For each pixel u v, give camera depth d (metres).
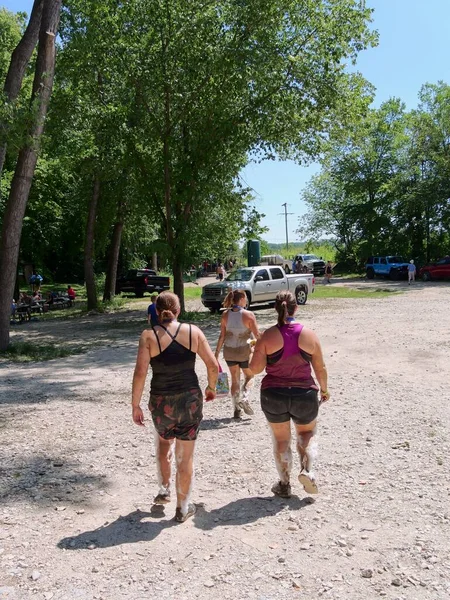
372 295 28.30
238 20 18.12
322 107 19.11
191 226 20.42
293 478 5.14
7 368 11.90
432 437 6.16
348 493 4.74
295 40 18.77
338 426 6.73
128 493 4.91
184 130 20.08
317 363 4.58
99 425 7.17
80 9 18.52
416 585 3.34
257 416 7.42
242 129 19.53
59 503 4.71
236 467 5.47
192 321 19.58
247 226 21.55
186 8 17.94
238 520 4.28
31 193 31.64
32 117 13.00
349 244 56.03
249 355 7.15
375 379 9.30
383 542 3.88
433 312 19.05
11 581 3.49
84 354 13.62
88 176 25.95
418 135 43.53
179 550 3.84
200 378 10.02
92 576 3.53
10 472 5.50
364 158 49.06
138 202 21.48
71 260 49.22
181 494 4.27
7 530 4.21
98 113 19.67
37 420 7.46
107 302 28.58
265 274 23.52
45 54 13.95
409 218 47.53
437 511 4.33
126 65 18.48
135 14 17.95
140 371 4.18
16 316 24.95
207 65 18.25
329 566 3.59
